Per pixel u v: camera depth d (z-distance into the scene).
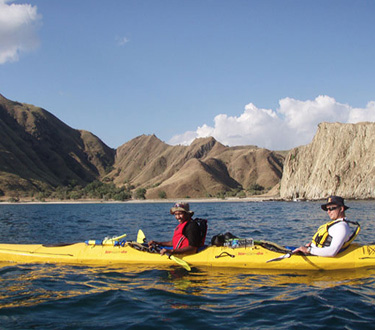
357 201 64.62
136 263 7.83
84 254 8.18
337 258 7.22
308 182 93.12
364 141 82.56
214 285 6.36
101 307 5.32
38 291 6.07
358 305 5.28
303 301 5.48
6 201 137.25
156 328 4.54
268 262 7.33
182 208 7.69
